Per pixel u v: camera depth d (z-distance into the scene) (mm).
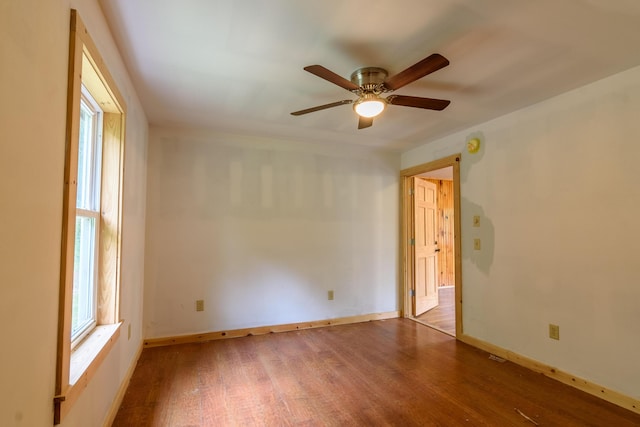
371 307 4320
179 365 2807
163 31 1768
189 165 3488
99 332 1918
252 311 3686
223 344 3342
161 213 3361
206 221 3525
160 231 3350
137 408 2137
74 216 1290
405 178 4527
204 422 1998
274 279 3799
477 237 3311
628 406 2164
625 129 2213
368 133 3631
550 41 1856
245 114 3043
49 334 1130
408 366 2816
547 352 2660
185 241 3438
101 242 2053
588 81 2367
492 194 3160
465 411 2129
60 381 1192
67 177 1247
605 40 1847
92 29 1482
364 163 4352
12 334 893
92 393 1590
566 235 2549
